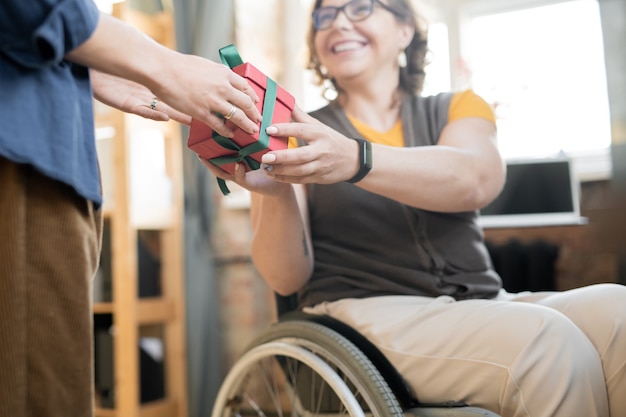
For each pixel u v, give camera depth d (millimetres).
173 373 2381
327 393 1159
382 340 1085
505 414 968
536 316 979
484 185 1203
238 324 2514
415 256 1225
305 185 1312
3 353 664
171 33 2428
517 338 963
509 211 2186
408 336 1070
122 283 2205
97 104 2365
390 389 1019
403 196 1110
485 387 982
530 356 948
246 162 958
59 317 713
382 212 1243
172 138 2414
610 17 2020
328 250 1280
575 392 929
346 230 1264
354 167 1014
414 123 1323
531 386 941
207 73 790
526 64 2479
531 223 1960
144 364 2350
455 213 1264
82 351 736
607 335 988
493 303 1061
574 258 2141
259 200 1250
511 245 2143
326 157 961
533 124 2455
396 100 1397
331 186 1272
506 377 953
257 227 1223
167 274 2410
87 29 692
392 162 1060
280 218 1166
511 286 2141
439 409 981
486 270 1267
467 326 1021
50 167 685
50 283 708
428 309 1095
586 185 2271
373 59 1359
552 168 2170
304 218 1272
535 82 2459
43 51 661
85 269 743
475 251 1258
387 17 1368
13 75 678
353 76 1358
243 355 1207
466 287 1210
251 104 837
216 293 2490
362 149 1016
